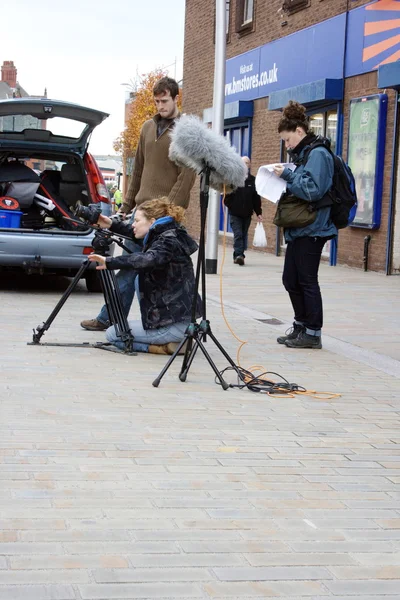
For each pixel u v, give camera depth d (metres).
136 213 8.49
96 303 12.33
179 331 8.65
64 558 4.02
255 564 4.07
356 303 13.18
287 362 8.73
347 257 19.22
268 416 6.64
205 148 7.46
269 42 24.00
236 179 7.68
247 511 4.71
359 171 18.39
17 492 4.80
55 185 13.99
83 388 7.22
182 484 5.07
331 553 4.23
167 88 9.24
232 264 19.75
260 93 24.72
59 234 12.78
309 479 5.27
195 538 4.32
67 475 5.11
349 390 7.62
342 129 19.55
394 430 6.40
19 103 12.24
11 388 7.09
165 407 6.75
